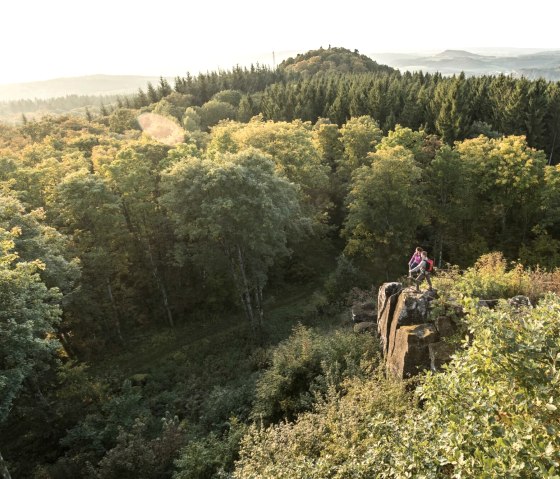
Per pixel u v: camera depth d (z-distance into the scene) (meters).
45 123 82.75
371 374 15.68
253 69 140.50
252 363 27.08
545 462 5.97
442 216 38.97
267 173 29.73
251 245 27.56
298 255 43.38
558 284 18.11
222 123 70.94
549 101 63.19
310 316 33.66
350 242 37.72
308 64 169.25
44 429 21.14
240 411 19.70
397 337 14.74
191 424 20.34
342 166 48.34
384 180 35.25
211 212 26.48
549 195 36.31
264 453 11.34
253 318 32.25
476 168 39.31
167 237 36.16
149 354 31.81
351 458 9.52
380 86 76.50
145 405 23.28
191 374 27.25
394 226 36.50
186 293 37.28
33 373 21.33
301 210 39.00
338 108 70.06
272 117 79.88
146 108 103.06
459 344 13.48
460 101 58.84
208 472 14.70
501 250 40.25
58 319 19.72
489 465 5.80
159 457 17.09
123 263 34.88
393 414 11.58
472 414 7.10
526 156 37.31
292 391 17.47
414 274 16.56
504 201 39.00
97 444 19.22
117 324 32.75
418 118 64.00
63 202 30.02
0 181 32.56
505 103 63.12
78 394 22.94
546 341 7.41
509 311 9.11
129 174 32.06
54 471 18.27
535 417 6.84
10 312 16.41
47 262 23.95
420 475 6.71
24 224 24.84
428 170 38.88
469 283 17.06
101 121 106.31
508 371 7.44
